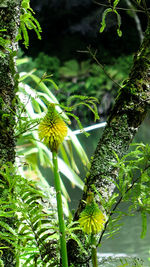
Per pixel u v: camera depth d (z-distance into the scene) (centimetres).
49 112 173
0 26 182
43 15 2058
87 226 171
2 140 179
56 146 171
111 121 193
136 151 182
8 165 180
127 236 634
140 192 178
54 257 181
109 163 183
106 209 180
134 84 193
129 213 179
